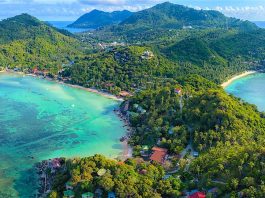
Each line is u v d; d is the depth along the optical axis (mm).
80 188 134125
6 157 177875
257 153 130000
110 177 135250
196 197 123312
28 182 153250
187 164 157000
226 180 127250
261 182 116938
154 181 138750
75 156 179750
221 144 168750
